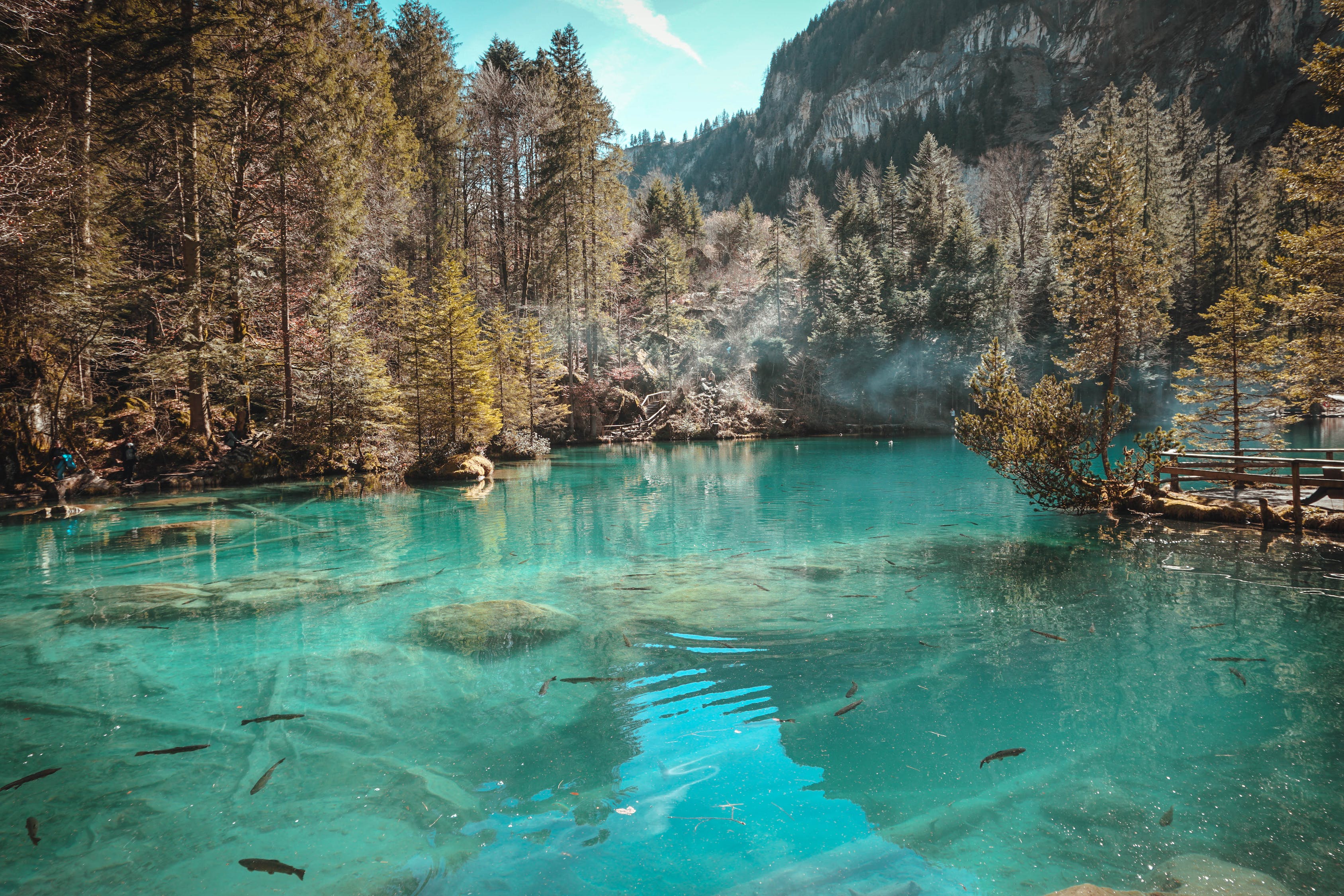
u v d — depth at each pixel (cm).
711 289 6309
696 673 607
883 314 5606
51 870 337
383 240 3500
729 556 1130
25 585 950
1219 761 434
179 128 2230
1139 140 5600
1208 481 1586
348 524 1495
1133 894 303
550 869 333
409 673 614
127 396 2375
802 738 476
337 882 324
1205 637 683
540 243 4662
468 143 4875
